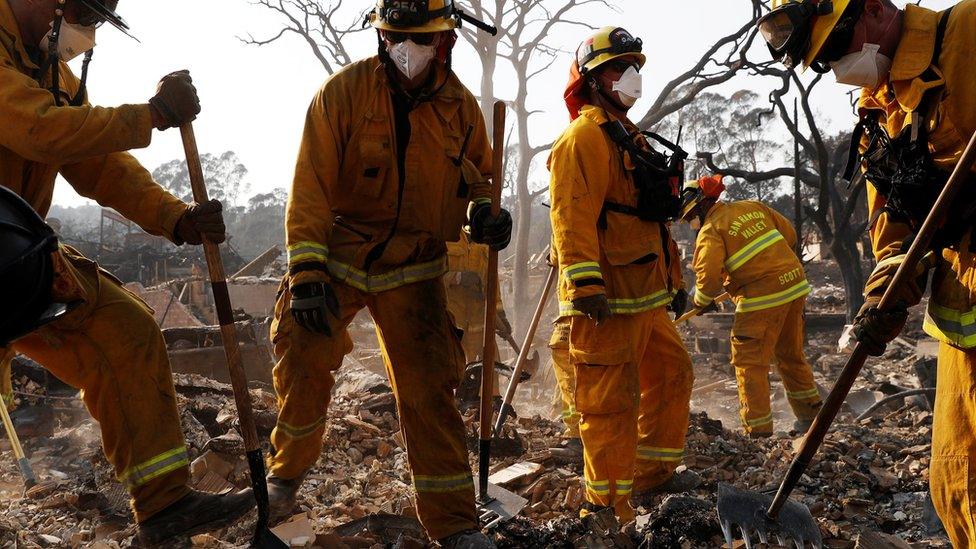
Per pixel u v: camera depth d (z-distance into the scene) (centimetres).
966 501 278
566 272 396
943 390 287
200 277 2389
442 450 328
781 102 1941
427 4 315
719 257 667
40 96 298
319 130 323
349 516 433
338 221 340
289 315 340
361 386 697
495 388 692
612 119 416
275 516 344
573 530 358
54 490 496
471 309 770
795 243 717
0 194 235
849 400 859
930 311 287
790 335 686
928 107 279
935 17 279
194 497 321
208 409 563
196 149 329
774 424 839
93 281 314
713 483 500
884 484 494
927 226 270
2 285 226
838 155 2123
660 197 411
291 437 341
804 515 340
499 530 360
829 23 283
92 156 309
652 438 458
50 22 311
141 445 315
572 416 579
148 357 319
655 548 346
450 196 340
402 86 330
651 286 414
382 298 333
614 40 422
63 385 705
